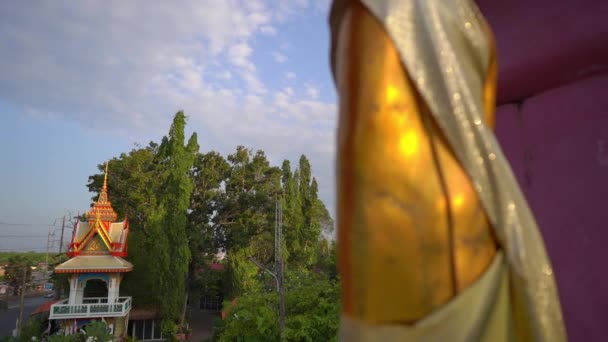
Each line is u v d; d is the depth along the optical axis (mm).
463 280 1069
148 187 40031
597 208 1679
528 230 1186
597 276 1645
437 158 1120
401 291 1050
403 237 1058
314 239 51531
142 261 39500
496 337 1084
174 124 39062
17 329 33625
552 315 1163
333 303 15336
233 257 41094
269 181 46062
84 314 31641
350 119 1160
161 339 38781
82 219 37688
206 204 43438
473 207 1112
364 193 1093
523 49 1876
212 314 51000
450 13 1271
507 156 2027
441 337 1014
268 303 16688
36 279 79188
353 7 1264
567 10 1733
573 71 1771
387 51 1164
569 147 1787
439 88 1160
